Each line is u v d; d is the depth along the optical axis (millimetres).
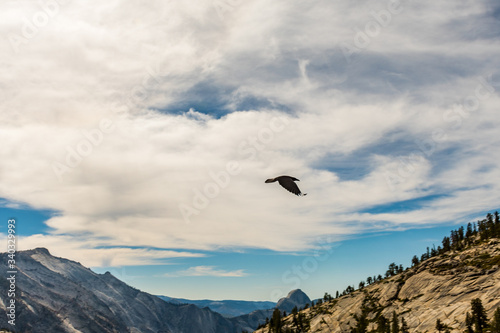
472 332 155625
